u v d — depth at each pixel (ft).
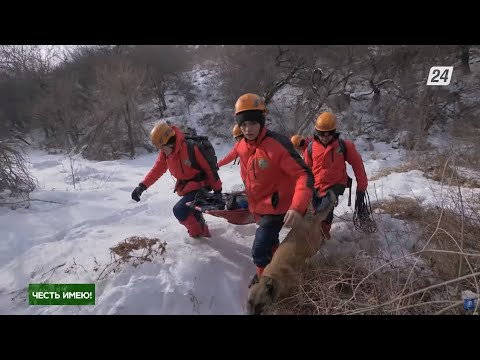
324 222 13.25
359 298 10.32
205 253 12.95
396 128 53.21
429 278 10.94
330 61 58.34
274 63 58.59
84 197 22.90
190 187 13.29
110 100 53.36
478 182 19.84
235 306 10.78
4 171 21.93
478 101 49.21
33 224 17.70
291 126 57.16
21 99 51.83
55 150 56.70
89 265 12.25
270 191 10.59
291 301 10.33
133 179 30.25
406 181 21.63
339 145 13.62
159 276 11.29
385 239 13.58
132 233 15.33
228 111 62.64
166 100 71.05
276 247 11.39
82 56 62.54
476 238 12.63
